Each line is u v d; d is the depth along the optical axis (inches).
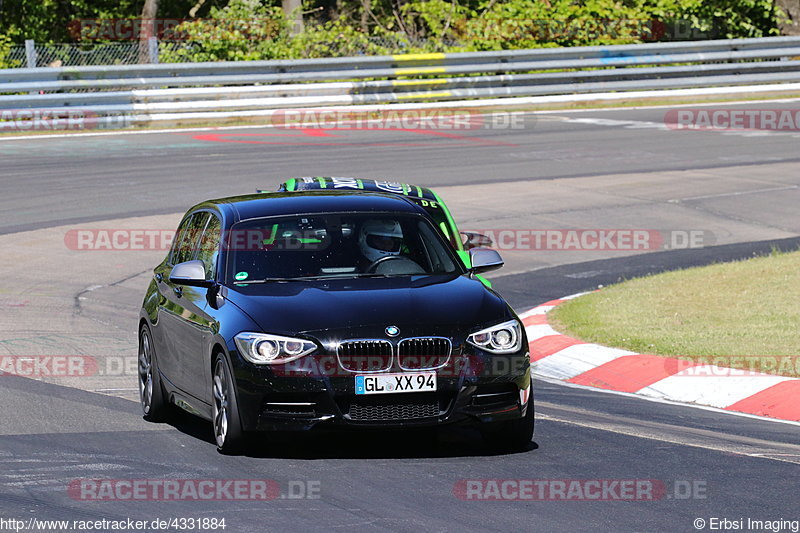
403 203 1154.7
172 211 2399.1
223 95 3619.6
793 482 870.4
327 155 3009.4
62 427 1088.8
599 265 2073.1
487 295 1010.1
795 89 4259.4
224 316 985.5
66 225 2297.0
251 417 935.7
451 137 3351.4
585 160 3024.1
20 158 2965.1
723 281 1800.0
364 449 989.2
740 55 4215.1
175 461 951.0
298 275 1048.2
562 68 4065.0
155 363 1144.8
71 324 1651.1
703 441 1026.7
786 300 1637.6
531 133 3440.0
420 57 3838.6
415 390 926.4
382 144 3208.7
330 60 3722.9
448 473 900.6
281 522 773.3
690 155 3102.9
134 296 1845.5
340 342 927.7
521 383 959.0
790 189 2684.5
